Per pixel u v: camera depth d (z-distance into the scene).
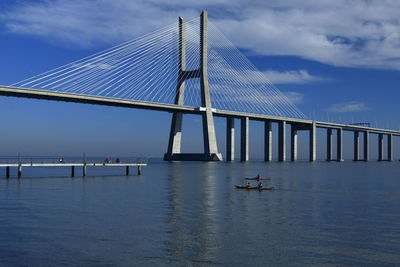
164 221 31.34
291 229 28.81
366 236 26.95
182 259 22.11
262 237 26.48
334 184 66.94
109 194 48.41
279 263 21.58
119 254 22.86
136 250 23.56
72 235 26.72
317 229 28.92
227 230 28.41
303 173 102.12
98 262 21.62
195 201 42.75
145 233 27.36
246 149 182.62
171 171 106.50
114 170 110.56
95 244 24.70
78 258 22.19
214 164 158.75
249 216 33.75
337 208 38.50
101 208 37.38
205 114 165.25
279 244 24.88
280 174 96.38
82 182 65.12
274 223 30.86
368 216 34.16
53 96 113.75
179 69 174.38
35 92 110.06
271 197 46.91
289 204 40.97
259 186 56.31
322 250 23.78
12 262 21.56
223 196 47.53
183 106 156.88
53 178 73.62
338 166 166.50
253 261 21.86
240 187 56.94
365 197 47.50
